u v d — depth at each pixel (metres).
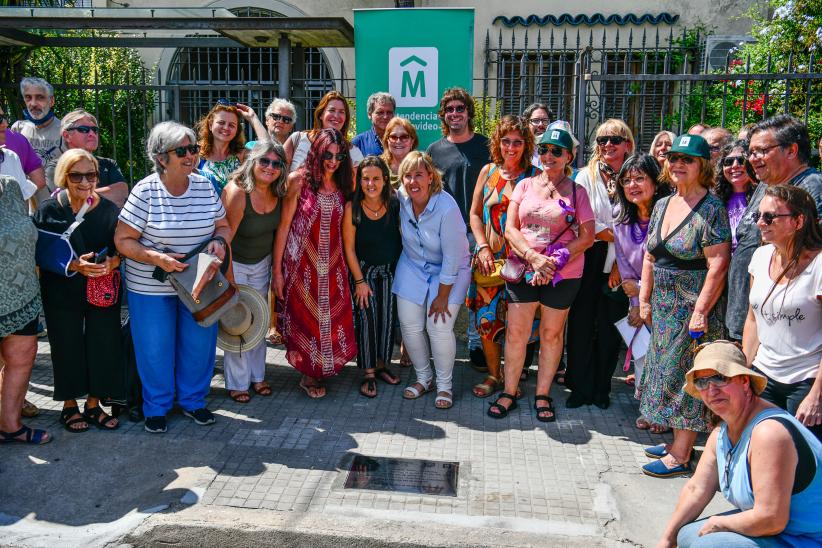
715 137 4.89
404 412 4.66
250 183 4.45
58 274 4.03
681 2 10.02
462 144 5.38
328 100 5.41
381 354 5.02
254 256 4.70
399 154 5.24
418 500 3.59
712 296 3.78
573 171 5.15
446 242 4.58
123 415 4.51
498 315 4.89
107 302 4.12
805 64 7.07
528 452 4.14
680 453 3.89
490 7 10.23
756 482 2.55
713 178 3.90
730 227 4.08
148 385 4.26
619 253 4.52
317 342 4.70
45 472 3.79
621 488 3.75
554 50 10.12
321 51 10.62
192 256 4.11
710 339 3.92
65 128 4.56
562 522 3.43
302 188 4.66
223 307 4.15
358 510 3.49
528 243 4.42
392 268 5.00
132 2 10.59
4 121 4.64
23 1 8.22
